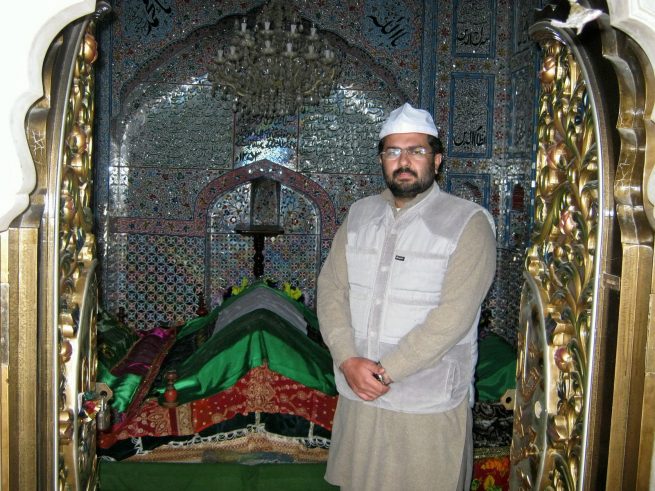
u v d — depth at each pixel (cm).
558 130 144
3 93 106
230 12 474
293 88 368
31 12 106
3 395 117
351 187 507
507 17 474
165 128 494
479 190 482
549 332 141
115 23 473
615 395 122
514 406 166
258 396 268
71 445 132
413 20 481
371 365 179
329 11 479
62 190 128
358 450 185
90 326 150
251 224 498
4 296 117
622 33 115
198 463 266
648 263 119
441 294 180
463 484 188
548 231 147
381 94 502
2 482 118
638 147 118
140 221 496
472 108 479
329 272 206
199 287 504
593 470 128
